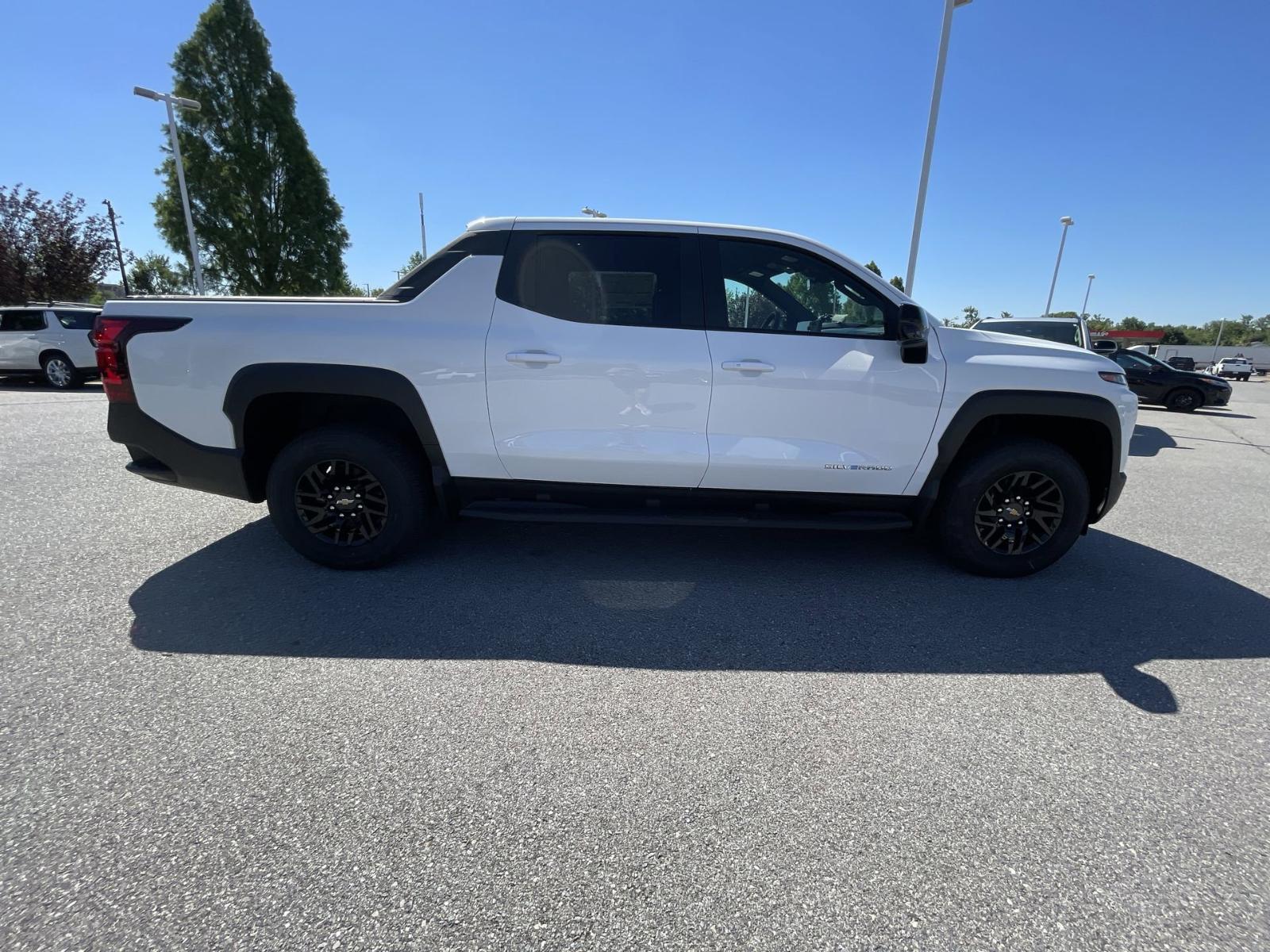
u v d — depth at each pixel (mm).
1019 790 1997
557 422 3328
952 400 3363
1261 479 7148
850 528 3438
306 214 31094
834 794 1959
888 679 2617
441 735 2197
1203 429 12672
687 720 2312
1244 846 1795
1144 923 1559
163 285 33031
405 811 1848
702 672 2637
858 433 3383
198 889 1577
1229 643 2990
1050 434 3766
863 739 2229
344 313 3277
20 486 5188
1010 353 3465
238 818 1804
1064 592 3543
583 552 3941
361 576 3500
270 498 3416
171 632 2840
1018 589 3553
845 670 2682
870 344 3365
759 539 4262
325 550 3484
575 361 3275
